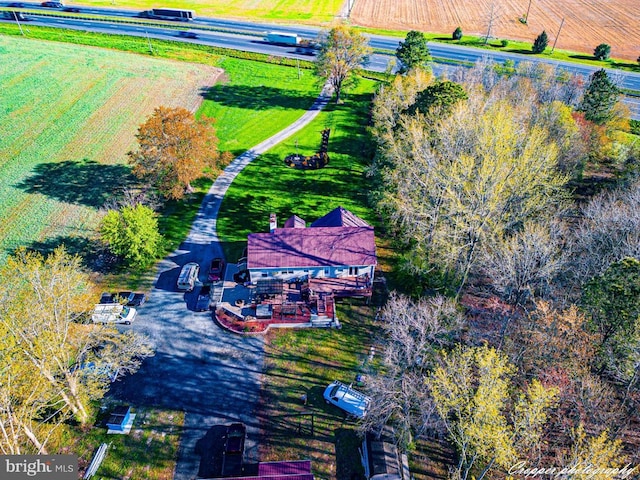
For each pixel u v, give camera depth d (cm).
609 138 7762
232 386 4438
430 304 4681
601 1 15612
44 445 3788
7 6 13688
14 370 3431
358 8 15125
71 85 9831
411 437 3903
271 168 7744
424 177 5553
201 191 7150
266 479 3647
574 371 3609
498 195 4797
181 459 3869
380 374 4309
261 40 12388
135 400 4300
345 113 9531
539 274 4406
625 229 4622
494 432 3078
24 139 8144
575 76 9300
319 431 4088
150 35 12400
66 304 4134
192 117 6588
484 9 15000
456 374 3691
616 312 3612
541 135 5419
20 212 6588
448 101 6338
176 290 5462
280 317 5106
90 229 6372
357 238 5462
